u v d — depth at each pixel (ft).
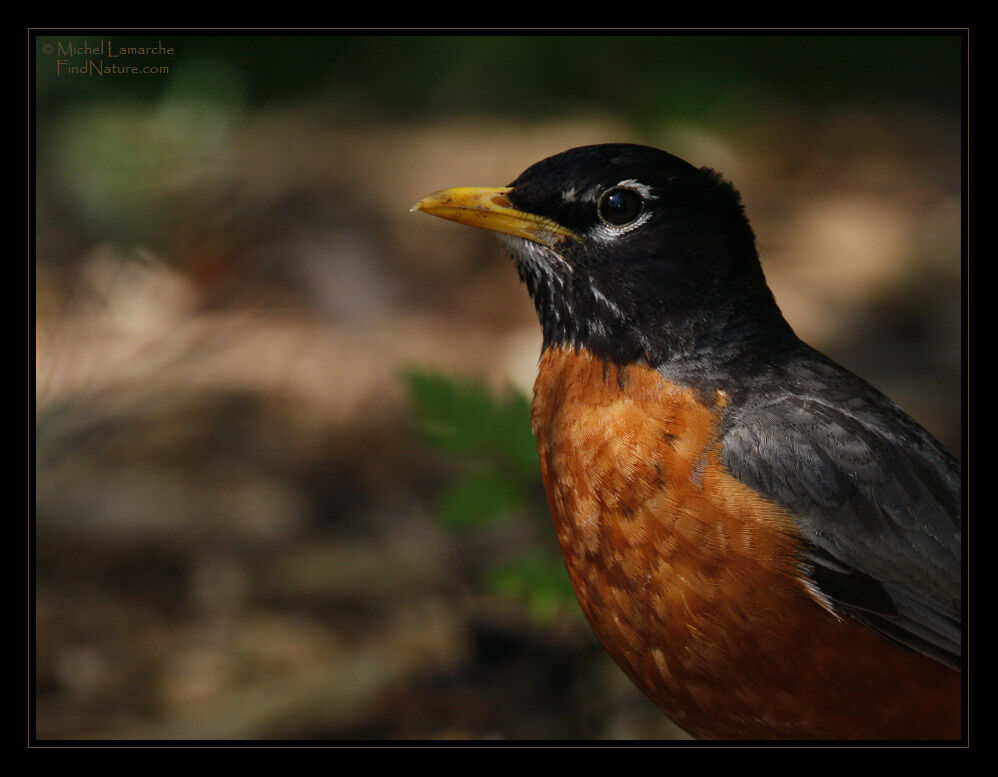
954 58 75.77
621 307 25.35
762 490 23.31
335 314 47.80
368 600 35.53
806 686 23.29
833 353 47.85
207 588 35.65
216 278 48.21
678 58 65.21
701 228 25.55
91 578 35.73
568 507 24.88
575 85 65.57
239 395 43.55
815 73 74.90
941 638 23.34
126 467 39.58
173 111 49.29
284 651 33.35
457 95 66.80
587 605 24.89
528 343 46.11
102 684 31.89
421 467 41.19
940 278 53.83
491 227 26.32
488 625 33.55
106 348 45.11
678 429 23.99
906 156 67.51
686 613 23.27
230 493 39.04
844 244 55.93
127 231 47.70
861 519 23.49
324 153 60.18
